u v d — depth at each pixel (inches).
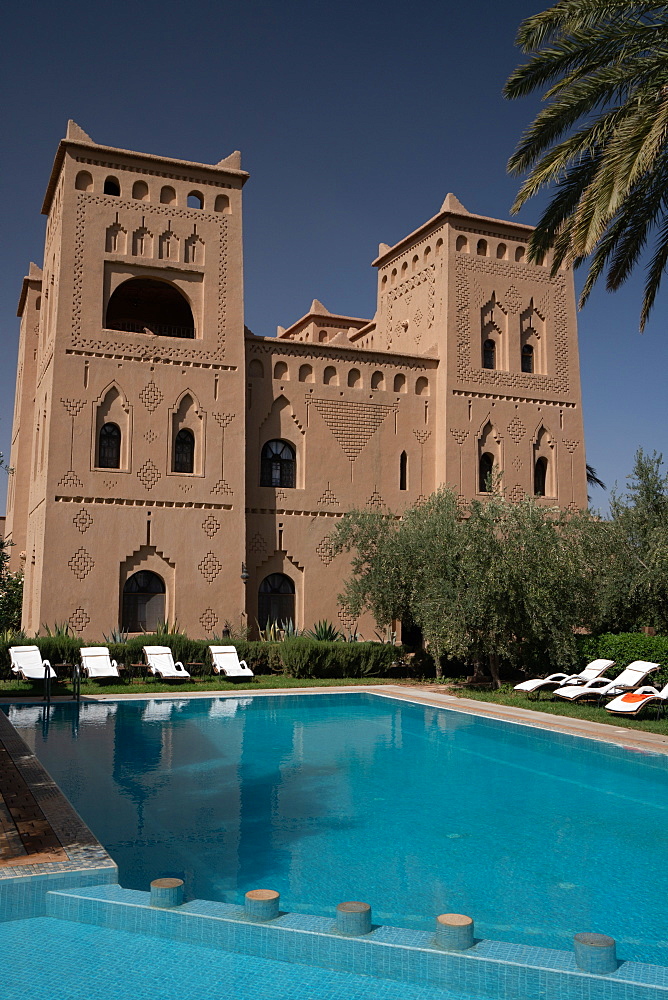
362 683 811.4
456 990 195.3
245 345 986.1
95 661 756.6
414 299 1137.4
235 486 937.5
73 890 235.3
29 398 1148.5
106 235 922.7
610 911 244.5
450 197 1072.8
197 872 272.4
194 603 904.9
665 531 729.6
